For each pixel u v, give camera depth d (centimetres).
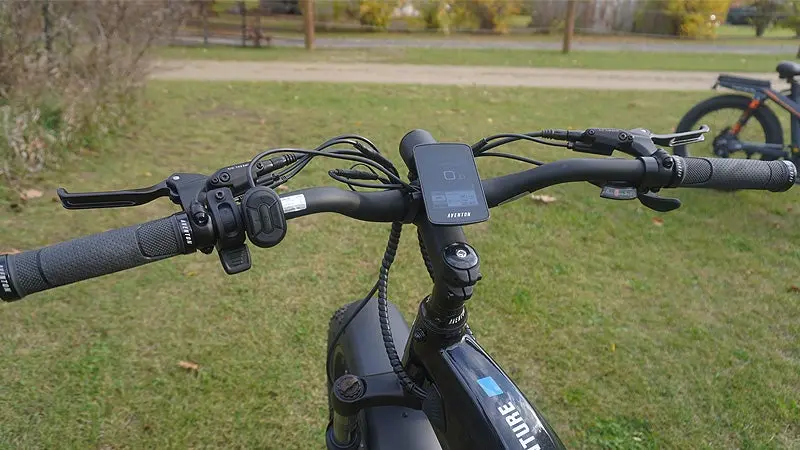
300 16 1527
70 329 329
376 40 1359
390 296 367
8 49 514
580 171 146
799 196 518
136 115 661
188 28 1298
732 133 543
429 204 126
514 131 666
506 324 347
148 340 324
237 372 306
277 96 776
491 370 141
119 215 445
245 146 590
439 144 135
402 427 175
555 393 301
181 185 126
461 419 136
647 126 705
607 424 284
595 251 425
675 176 146
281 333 334
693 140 162
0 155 481
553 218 465
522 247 425
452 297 131
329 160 554
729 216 481
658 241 440
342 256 407
